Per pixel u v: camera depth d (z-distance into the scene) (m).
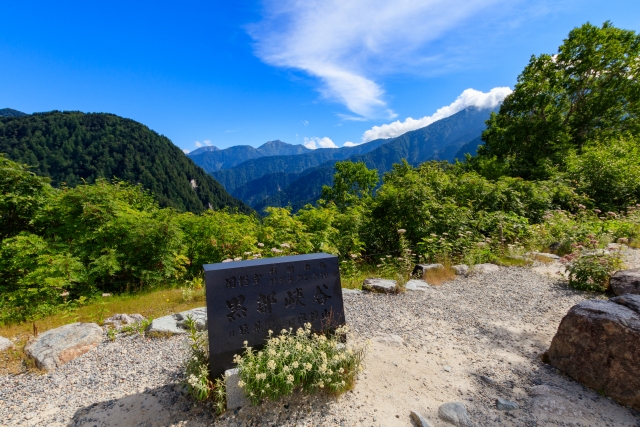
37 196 7.92
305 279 3.86
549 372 3.75
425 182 11.68
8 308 6.19
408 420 3.03
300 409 3.14
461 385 3.57
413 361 4.07
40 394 3.68
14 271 6.95
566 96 22.06
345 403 3.24
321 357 3.34
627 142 16.59
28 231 7.81
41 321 5.83
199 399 3.32
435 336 4.76
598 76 21.58
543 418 3.01
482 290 6.63
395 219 10.93
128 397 3.55
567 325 3.71
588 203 13.16
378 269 9.06
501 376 3.73
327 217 10.29
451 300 6.17
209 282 3.43
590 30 20.95
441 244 8.96
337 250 9.28
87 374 4.05
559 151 19.62
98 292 7.42
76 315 6.03
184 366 3.87
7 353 4.52
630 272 5.92
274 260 3.83
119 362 4.31
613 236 9.50
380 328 5.03
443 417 3.03
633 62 20.03
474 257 8.52
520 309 5.64
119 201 8.88
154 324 5.20
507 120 24.77
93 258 7.46
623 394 3.14
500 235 9.66
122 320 5.62
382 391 3.45
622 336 3.22
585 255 6.83
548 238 9.65
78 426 3.12
